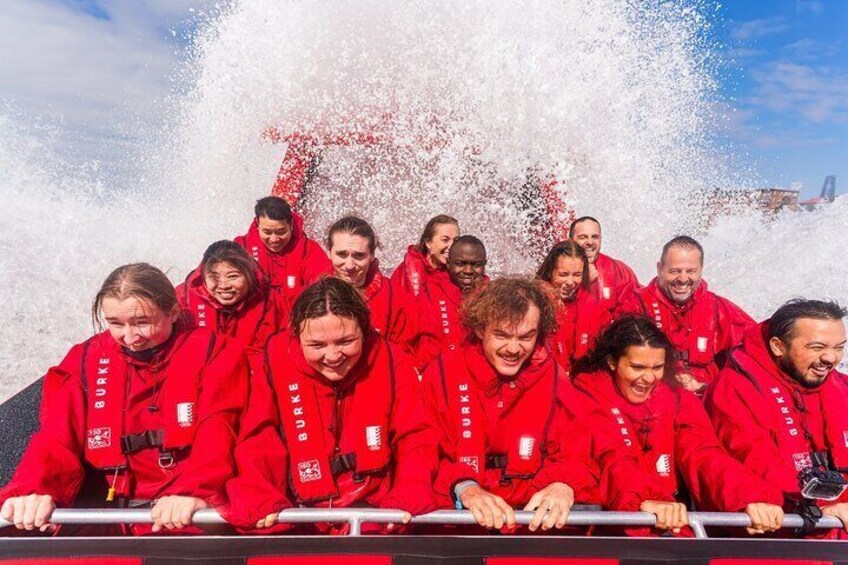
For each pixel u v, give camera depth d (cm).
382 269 528
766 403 255
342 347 213
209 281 338
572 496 217
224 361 233
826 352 246
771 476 238
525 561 188
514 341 225
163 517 194
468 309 238
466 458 235
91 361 230
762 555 192
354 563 186
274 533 214
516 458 238
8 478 300
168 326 227
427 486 212
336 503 228
